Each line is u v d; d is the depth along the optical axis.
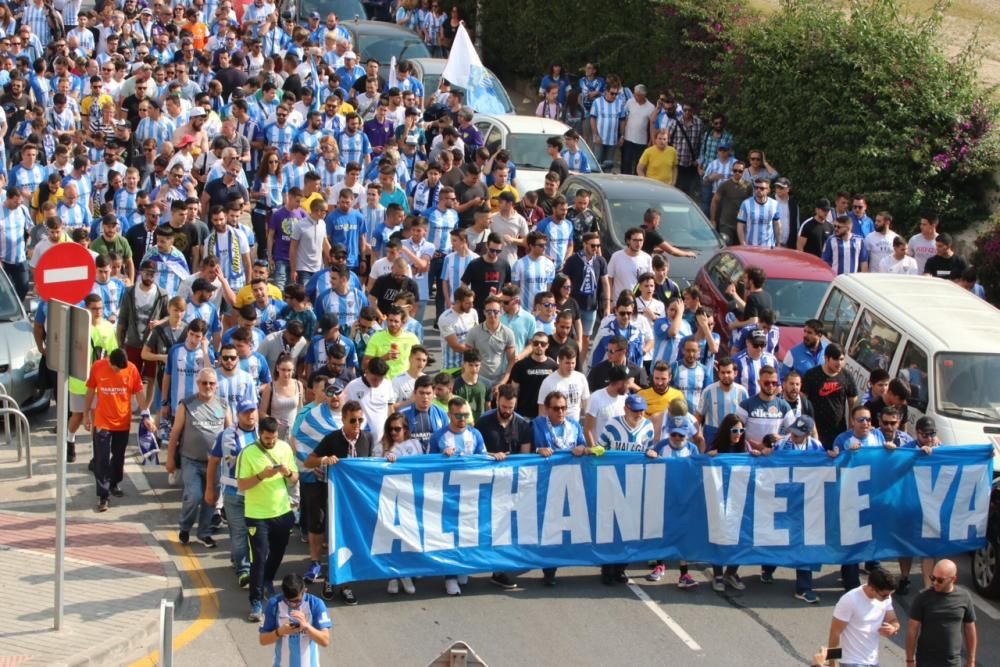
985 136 26.77
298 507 15.21
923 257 22.55
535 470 14.92
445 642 13.47
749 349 17.33
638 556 15.17
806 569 15.18
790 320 19.92
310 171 21.84
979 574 15.55
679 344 18.09
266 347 17.12
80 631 12.77
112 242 20.31
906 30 27.69
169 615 10.35
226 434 14.20
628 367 16.75
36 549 14.68
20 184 23.03
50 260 14.72
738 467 15.25
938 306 18.05
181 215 20.73
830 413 16.69
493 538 14.81
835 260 22.62
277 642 11.52
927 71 27.08
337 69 32.19
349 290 18.34
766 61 28.86
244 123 25.58
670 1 31.23
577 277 19.97
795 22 28.88
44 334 18.59
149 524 15.78
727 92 29.88
